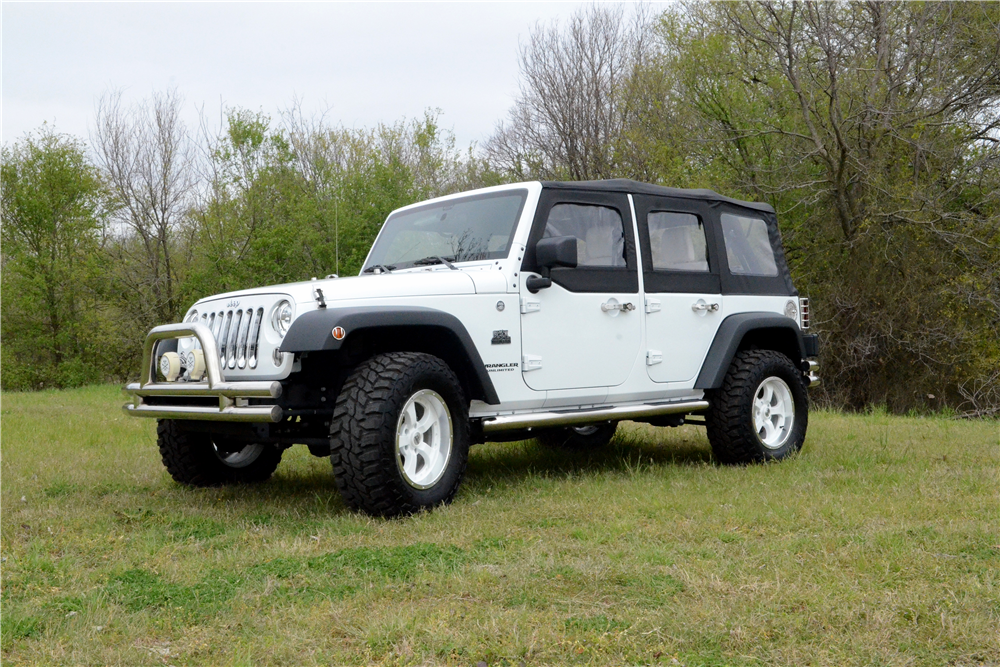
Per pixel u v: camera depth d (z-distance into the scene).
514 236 5.04
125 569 3.53
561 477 5.59
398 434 4.29
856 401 16.91
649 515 4.35
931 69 16.08
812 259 17.69
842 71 16.53
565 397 5.21
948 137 15.88
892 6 16.28
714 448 6.00
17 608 3.04
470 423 4.83
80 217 27.06
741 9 16.94
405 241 5.64
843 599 2.97
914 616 2.80
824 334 16.86
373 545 3.80
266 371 4.34
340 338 4.05
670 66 20.38
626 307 5.50
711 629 2.72
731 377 5.99
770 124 18.03
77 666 2.54
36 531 4.23
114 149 27.03
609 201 5.54
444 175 29.45
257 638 2.71
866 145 16.52
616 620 2.82
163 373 4.62
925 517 4.18
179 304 27.56
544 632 2.70
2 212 27.03
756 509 4.36
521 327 4.97
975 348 15.41
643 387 5.60
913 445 6.75
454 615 2.88
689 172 18.86
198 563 3.59
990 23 15.58
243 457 5.57
